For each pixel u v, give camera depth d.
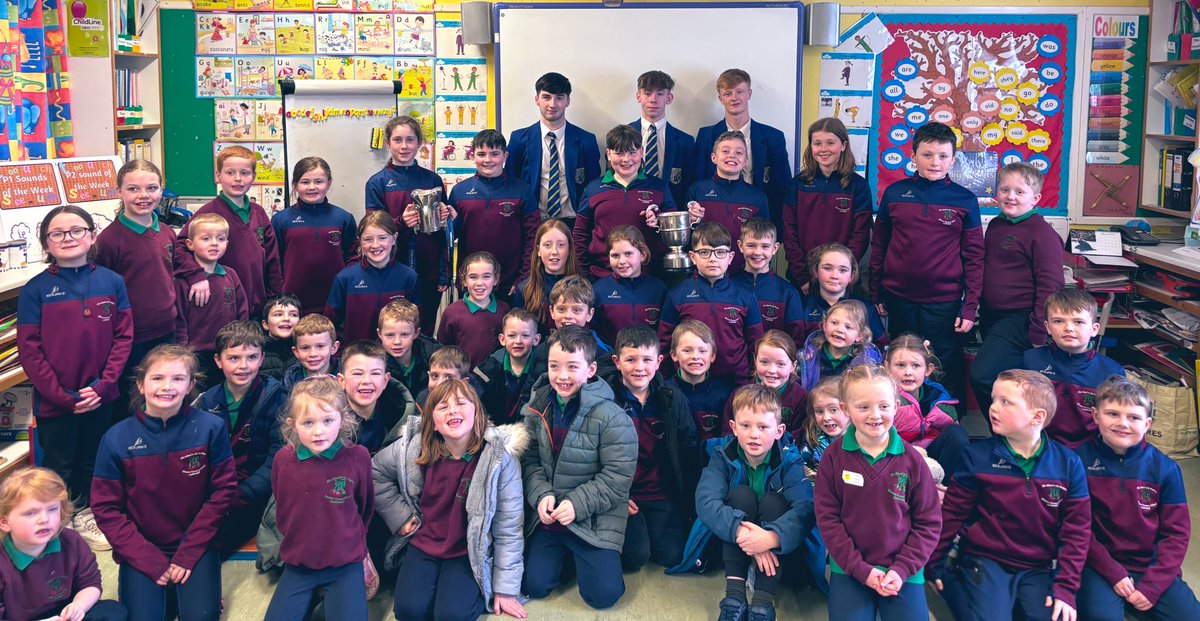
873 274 4.62
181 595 3.01
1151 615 3.05
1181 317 4.64
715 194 4.57
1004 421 3.00
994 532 3.05
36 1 4.45
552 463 3.27
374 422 3.47
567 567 3.43
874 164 5.22
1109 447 3.10
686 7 5.01
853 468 2.92
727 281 4.07
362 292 4.23
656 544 3.42
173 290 3.99
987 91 5.16
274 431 3.55
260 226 4.43
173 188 5.33
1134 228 4.99
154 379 3.04
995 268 4.39
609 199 4.44
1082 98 5.15
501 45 5.06
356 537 3.01
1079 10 5.09
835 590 2.94
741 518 3.07
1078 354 3.61
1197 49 4.82
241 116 5.29
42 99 4.50
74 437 3.70
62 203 4.35
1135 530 3.04
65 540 2.82
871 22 5.10
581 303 3.82
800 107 5.06
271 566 3.25
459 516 3.09
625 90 5.08
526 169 4.89
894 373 3.59
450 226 4.44
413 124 4.66
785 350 3.54
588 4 5.02
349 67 5.21
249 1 5.19
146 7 5.20
